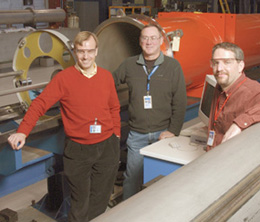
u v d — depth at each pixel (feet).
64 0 31.76
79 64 7.42
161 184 2.18
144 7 34.47
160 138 8.78
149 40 8.64
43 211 10.71
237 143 3.02
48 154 9.77
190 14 13.08
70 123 7.66
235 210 2.15
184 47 11.59
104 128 7.82
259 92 5.74
